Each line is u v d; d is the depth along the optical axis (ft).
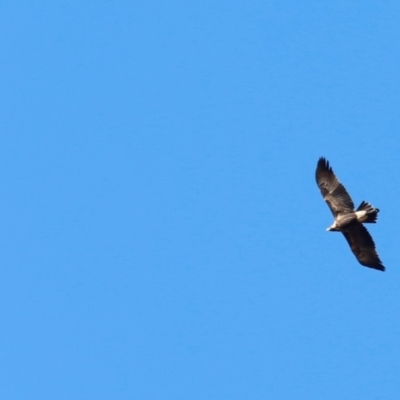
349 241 507.30
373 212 503.61
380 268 507.30
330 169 506.48
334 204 505.66
